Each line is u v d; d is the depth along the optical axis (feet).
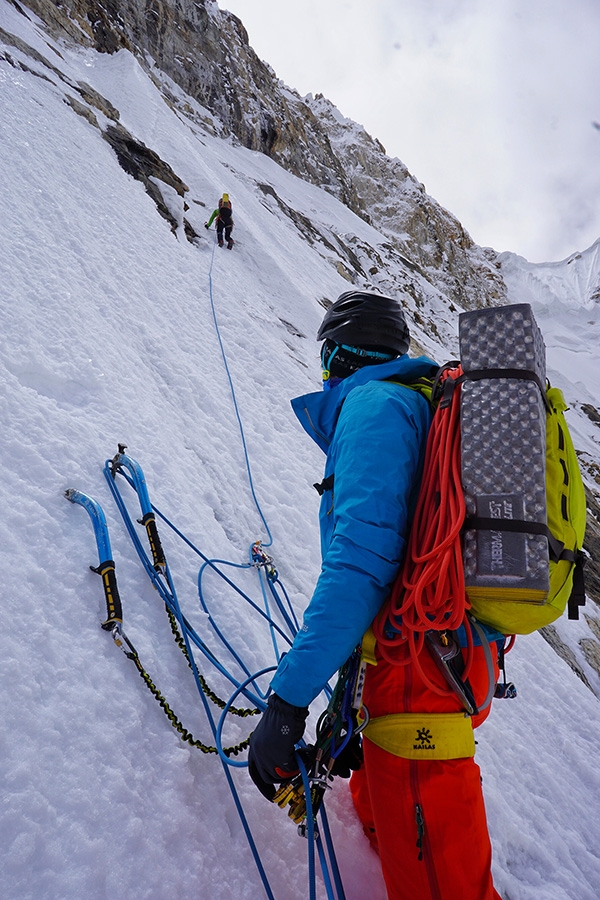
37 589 5.52
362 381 4.94
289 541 10.66
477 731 8.75
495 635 4.54
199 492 9.69
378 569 4.00
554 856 7.50
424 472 4.31
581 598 4.31
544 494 3.93
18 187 15.71
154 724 5.18
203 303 20.36
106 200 21.09
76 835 4.16
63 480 7.02
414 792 4.24
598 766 10.52
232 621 6.89
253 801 5.21
